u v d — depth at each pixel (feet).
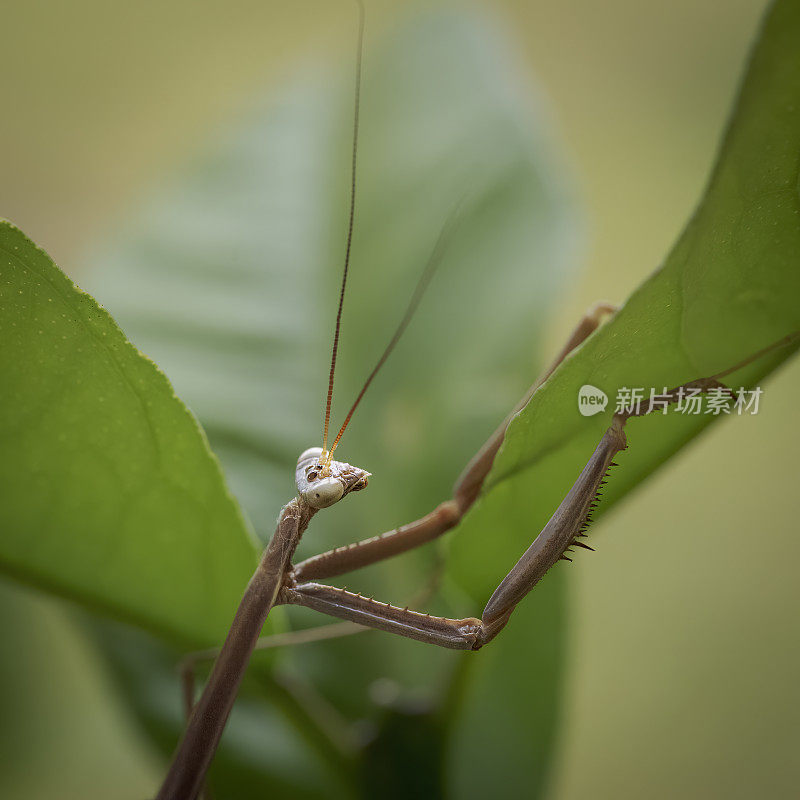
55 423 0.80
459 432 0.88
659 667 1.08
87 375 0.79
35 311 0.78
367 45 0.95
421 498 0.88
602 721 1.04
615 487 0.81
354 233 0.92
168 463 0.80
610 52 1.65
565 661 0.86
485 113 0.93
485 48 0.94
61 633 0.92
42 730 0.92
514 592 0.80
